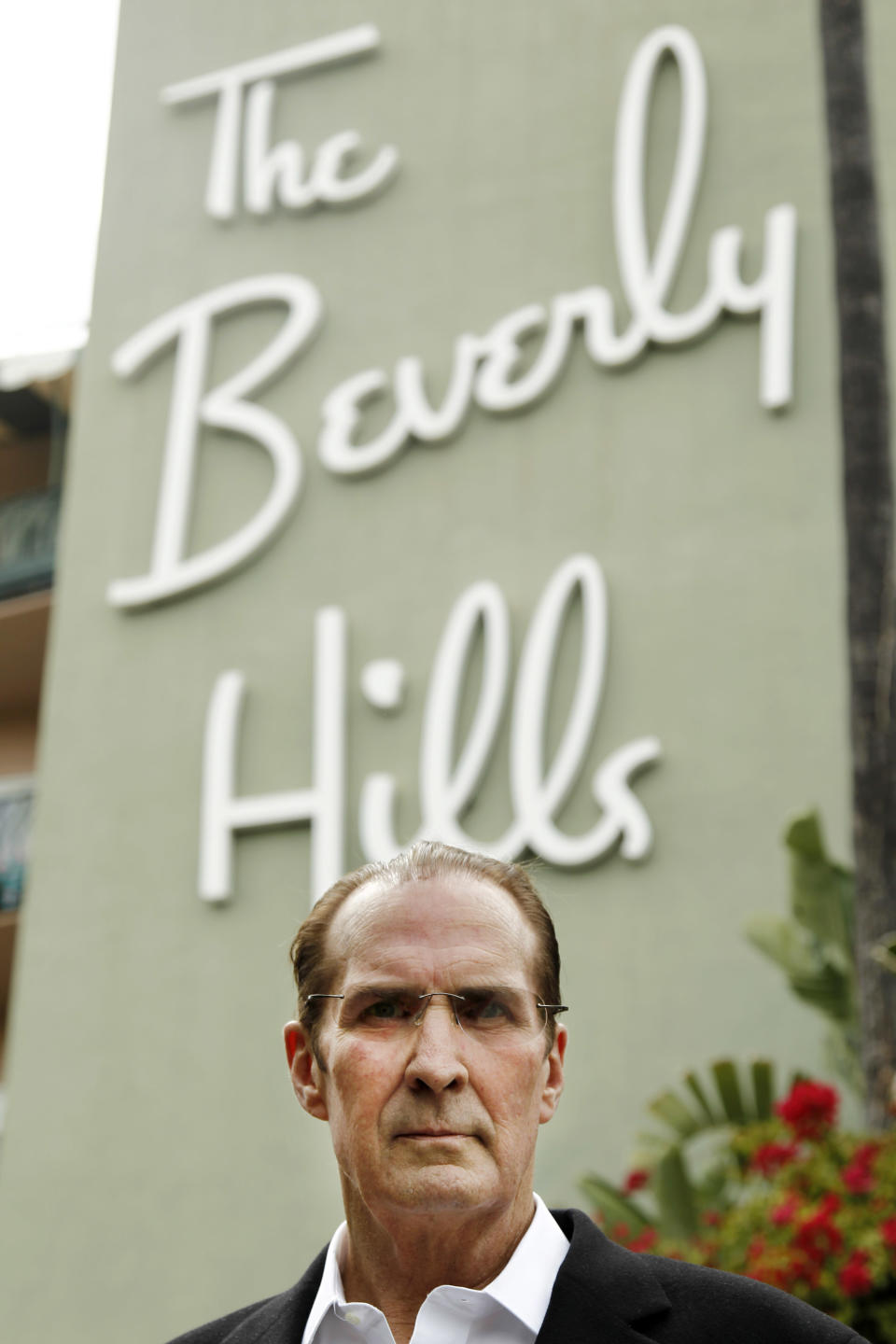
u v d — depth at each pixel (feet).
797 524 31.55
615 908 29.84
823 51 34.81
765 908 28.89
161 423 38.52
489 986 7.54
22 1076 33.35
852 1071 26.86
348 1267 7.86
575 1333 7.25
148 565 37.22
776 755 29.94
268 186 39.68
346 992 7.61
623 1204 26.96
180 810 34.37
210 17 42.80
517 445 34.50
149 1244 30.94
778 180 34.50
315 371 37.27
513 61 38.52
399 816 32.22
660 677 31.35
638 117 36.09
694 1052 28.32
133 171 41.91
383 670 33.37
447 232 37.37
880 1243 22.12
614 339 34.45
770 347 32.68
